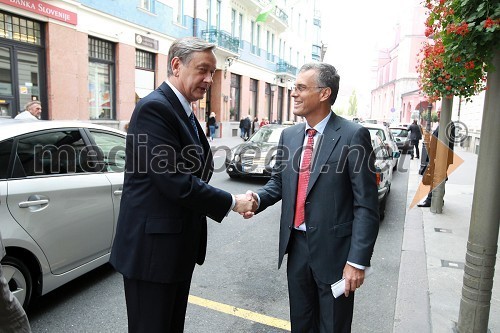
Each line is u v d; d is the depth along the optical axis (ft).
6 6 34.53
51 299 11.56
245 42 87.81
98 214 11.82
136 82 54.90
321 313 7.27
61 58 40.78
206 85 6.56
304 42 135.74
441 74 18.11
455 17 8.68
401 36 185.98
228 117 81.41
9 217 9.29
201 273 13.89
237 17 83.20
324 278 6.99
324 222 6.97
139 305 6.41
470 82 9.77
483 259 9.02
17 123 10.68
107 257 12.37
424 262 14.82
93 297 11.72
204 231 7.25
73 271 11.12
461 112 78.28
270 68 104.47
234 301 11.91
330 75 7.00
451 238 17.79
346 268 6.73
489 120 8.56
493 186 8.71
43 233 10.05
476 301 9.18
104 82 48.96
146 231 6.16
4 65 35.88
